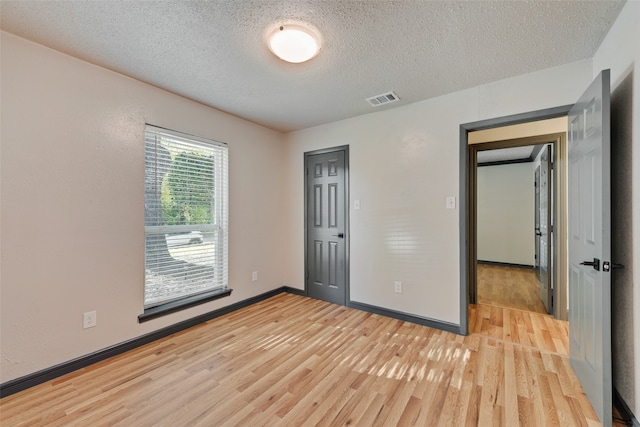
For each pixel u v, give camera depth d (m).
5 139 1.77
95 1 1.51
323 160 3.61
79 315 2.07
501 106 2.42
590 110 1.69
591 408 1.63
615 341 1.69
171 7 1.56
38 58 1.90
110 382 1.90
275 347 2.38
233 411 1.63
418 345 2.41
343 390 1.81
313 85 2.50
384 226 3.09
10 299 1.79
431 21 1.67
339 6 1.55
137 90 2.40
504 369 2.03
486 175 6.17
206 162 3.02
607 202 1.50
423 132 2.83
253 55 2.04
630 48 1.50
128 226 2.35
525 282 4.61
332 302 3.54
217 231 3.13
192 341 2.50
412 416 1.58
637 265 1.46
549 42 1.88
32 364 1.86
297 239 3.88
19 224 1.83
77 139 2.07
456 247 2.65
